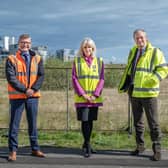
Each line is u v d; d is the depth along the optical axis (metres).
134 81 6.94
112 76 12.89
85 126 7.09
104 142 8.40
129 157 7.11
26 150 7.59
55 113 12.74
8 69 6.80
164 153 7.39
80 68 7.03
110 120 11.60
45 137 9.02
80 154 7.34
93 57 7.11
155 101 6.89
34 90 6.84
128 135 9.30
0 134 9.41
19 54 6.89
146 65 6.85
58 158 7.05
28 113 7.01
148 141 8.45
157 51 6.87
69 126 10.83
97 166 6.87
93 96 6.95
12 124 6.94
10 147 6.97
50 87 14.06
